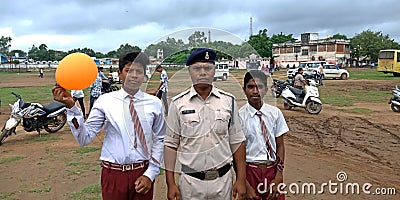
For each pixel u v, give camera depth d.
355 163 5.83
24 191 4.59
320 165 5.70
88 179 5.02
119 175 2.71
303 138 7.82
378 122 9.72
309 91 11.46
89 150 6.66
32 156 6.31
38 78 37.09
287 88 12.11
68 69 2.49
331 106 13.27
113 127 2.71
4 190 4.63
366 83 25.70
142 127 2.68
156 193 4.34
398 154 6.40
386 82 26.64
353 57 71.19
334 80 29.78
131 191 2.74
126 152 2.68
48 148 6.89
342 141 7.50
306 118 10.53
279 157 3.07
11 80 32.97
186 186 2.55
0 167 5.64
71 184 4.82
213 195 2.53
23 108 7.69
